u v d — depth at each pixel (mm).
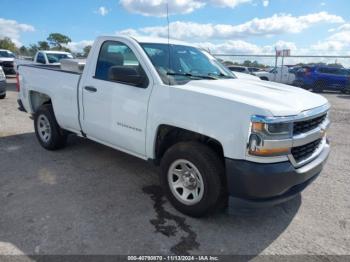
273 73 20594
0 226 3045
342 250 2891
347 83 18766
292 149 2898
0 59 19438
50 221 3156
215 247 2865
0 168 4492
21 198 3613
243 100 2846
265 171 2723
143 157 3746
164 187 3498
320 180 4469
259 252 2824
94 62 4219
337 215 3508
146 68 3566
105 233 2992
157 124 3385
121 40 3934
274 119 2686
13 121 7395
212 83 3377
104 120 4055
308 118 2969
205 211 3156
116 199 3680
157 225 3162
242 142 2752
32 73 5383
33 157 4977
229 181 2885
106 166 4695
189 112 3092
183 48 4289
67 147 5465
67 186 3975
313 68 19453
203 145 3139
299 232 3156
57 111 4836
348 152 5871
